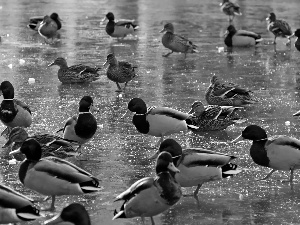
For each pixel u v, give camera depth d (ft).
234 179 42.04
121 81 65.67
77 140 45.96
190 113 52.60
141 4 132.36
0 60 78.43
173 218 36.01
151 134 48.11
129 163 44.57
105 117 55.83
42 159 36.19
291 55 85.30
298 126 53.42
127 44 91.40
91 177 35.47
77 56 82.12
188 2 136.36
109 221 35.47
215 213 36.73
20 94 62.80
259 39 91.30
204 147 48.32
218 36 98.32
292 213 36.83
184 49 82.64
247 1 137.28
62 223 28.07
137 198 33.22
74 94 63.77
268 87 67.05
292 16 116.06
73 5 129.80
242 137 41.32
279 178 42.27
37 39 94.12
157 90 65.57
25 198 31.27
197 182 37.78
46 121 53.83
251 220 35.78
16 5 128.06
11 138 44.21
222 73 73.56
